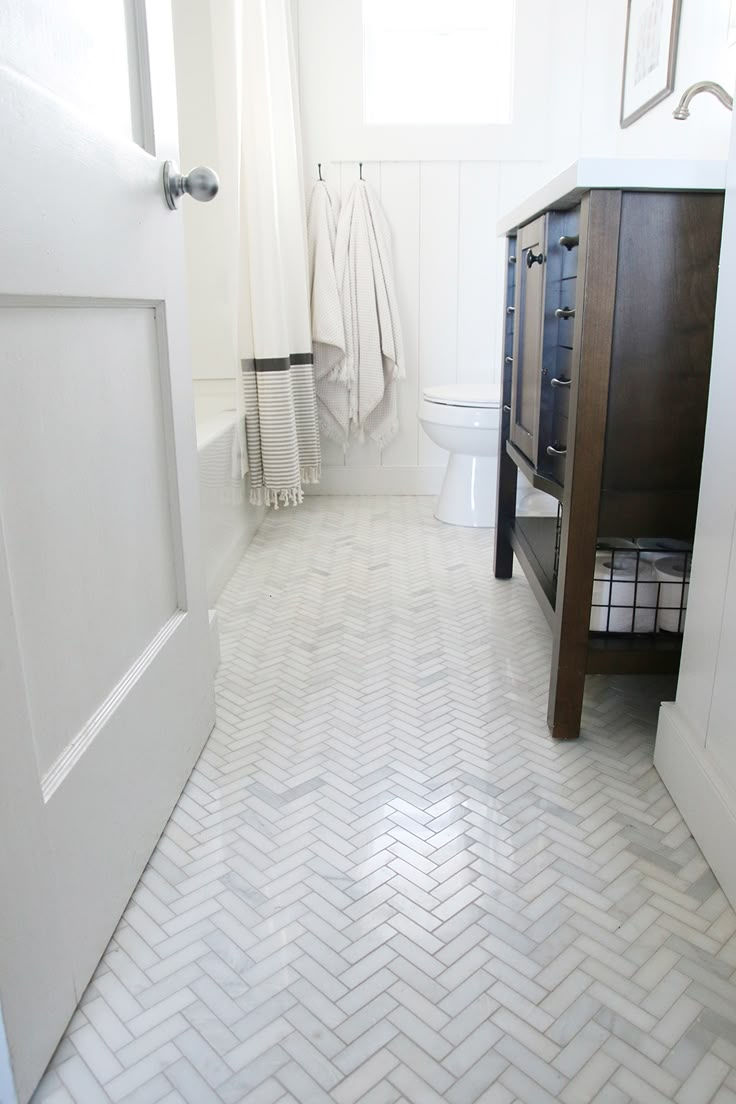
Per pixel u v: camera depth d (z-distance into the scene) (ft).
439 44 8.79
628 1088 2.39
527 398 5.08
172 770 3.66
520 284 5.38
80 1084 2.40
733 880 3.07
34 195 2.23
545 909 3.09
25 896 2.23
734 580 3.16
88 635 2.76
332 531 8.31
